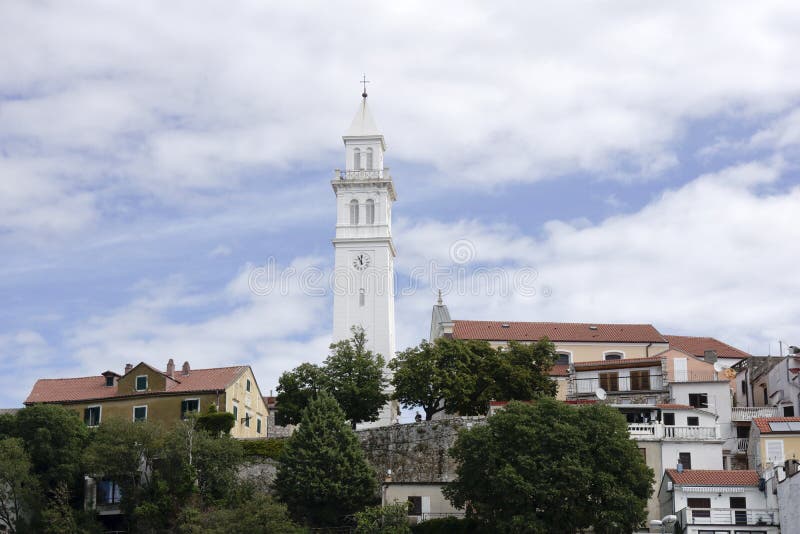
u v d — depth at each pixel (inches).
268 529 3597.4
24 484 3939.5
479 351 4726.9
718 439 4035.4
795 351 5039.4
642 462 3695.9
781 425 4020.7
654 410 4185.5
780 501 3486.7
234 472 4018.2
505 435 3671.3
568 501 3523.6
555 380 4746.6
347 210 5797.2
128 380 4761.3
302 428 4040.4
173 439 3934.5
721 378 4707.2
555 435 3607.3
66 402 4751.5
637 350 5339.6
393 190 5925.2
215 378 4785.9
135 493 3919.8
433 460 4185.5
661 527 3695.9
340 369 4707.2
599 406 3752.5
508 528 3511.3
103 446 3939.5
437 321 5654.5
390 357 5541.3
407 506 3745.1
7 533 3831.2
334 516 3885.3
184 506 3828.7
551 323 5536.4
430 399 4638.3
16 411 4640.8
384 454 4254.4
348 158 5940.0
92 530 3880.4
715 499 3631.9
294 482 3909.9
